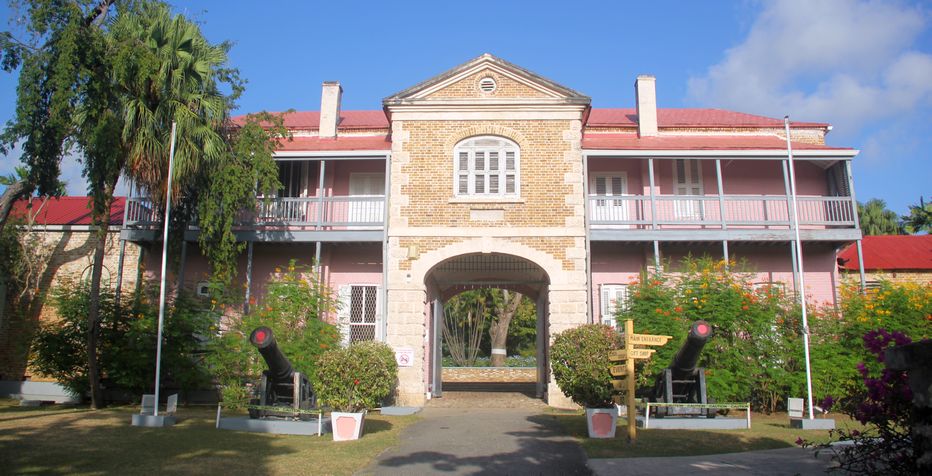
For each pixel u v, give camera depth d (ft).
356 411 38.58
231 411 49.34
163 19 51.80
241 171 53.88
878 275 65.31
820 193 68.18
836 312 56.08
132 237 62.03
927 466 15.56
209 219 53.72
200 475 27.04
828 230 60.39
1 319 68.08
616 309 58.03
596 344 38.42
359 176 68.85
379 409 51.85
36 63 46.34
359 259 66.74
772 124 72.79
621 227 65.21
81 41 46.03
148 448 32.73
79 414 45.85
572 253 58.18
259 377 52.34
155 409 41.06
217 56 54.29
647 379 46.70
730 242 62.69
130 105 48.24
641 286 55.52
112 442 34.09
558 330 57.06
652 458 30.78
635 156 62.03
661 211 66.54
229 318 59.77
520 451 33.53
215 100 53.26
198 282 65.62
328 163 68.59
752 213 66.28
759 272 65.16
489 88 61.26
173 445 33.76
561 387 39.68
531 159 59.88
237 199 54.39
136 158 49.34
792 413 43.80
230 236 54.39
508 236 58.59
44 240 70.13
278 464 29.73
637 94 74.28
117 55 47.32
